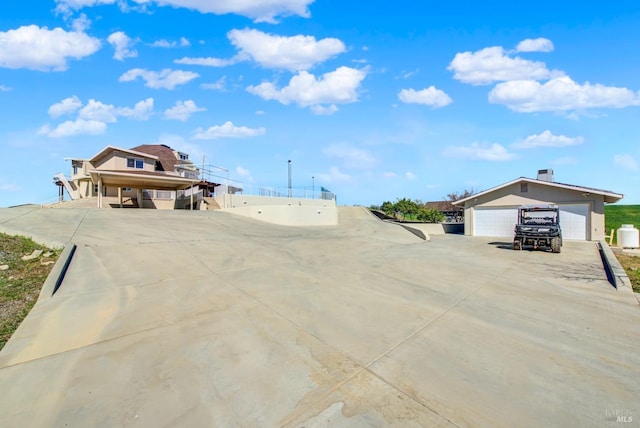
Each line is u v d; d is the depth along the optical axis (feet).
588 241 54.34
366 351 12.95
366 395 10.03
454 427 8.64
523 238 42.39
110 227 38.99
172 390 10.12
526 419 9.00
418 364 11.97
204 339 13.70
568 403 9.74
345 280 24.43
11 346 12.71
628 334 14.92
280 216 73.26
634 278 26.32
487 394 10.16
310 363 11.93
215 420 8.79
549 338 14.42
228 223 56.85
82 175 90.02
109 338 13.60
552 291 22.25
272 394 10.01
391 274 26.91
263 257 31.81
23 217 39.83
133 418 8.82
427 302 19.45
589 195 55.57
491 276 26.76
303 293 20.66
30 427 8.40
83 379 10.62
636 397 10.09
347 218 100.48
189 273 24.17
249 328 14.96
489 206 67.10
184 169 105.09
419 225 80.43
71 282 20.70
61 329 14.30
